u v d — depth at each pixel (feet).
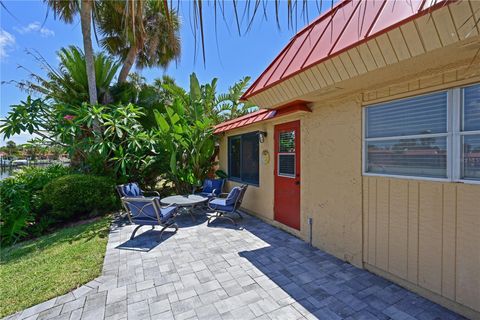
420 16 6.31
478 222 7.72
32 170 26.84
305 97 12.43
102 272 11.42
